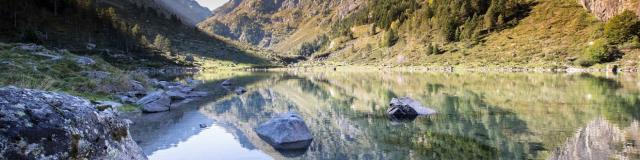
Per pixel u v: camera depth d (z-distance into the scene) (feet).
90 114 30.37
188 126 87.45
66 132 27.20
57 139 26.40
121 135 33.27
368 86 212.02
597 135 70.23
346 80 278.87
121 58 513.04
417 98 140.05
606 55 406.00
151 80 198.39
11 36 425.28
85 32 580.71
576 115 95.09
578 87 177.88
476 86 194.49
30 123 25.75
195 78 318.45
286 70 575.79
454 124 85.40
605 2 575.38
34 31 456.45
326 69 606.14
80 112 29.55
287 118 76.33
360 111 110.52
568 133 73.05
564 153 57.88
